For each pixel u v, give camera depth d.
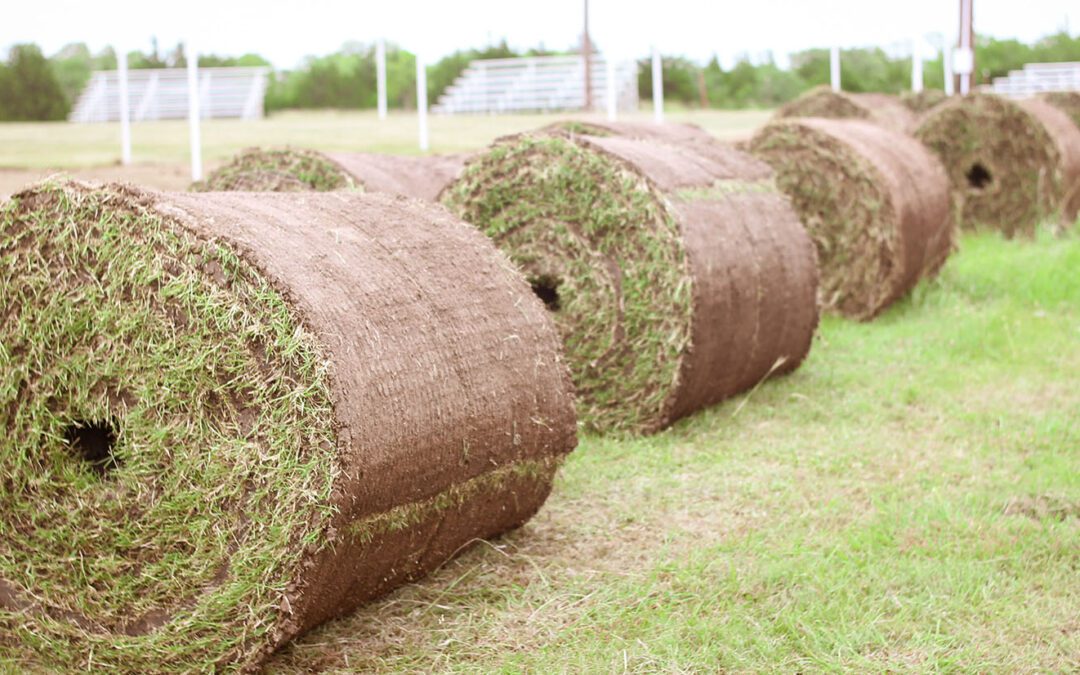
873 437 6.41
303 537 3.62
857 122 10.51
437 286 4.27
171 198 3.88
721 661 3.87
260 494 3.64
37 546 4.01
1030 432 6.42
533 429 4.52
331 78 39.31
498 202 6.79
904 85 42.28
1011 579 4.46
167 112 35.56
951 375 7.68
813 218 9.59
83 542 3.92
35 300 3.97
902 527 4.98
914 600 4.25
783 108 16.11
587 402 6.63
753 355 7.01
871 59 44.53
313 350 3.61
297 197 4.43
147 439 3.81
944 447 6.21
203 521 3.73
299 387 3.60
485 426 4.24
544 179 6.62
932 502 5.26
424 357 4.00
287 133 23.14
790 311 7.25
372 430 3.71
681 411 6.59
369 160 8.30
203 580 3.75
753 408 7.06
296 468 3.61
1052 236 12.42
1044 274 10.30
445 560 4.55
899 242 9.30
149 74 38.12
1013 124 13.02
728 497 5.45
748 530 5.00
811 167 9.53
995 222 13.30
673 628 4.05
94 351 3.89
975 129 13.23
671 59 41.84
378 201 4.64
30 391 4.01
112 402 3.88
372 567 4.02
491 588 4.41
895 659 3.86
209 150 19.02
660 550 4.77
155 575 3.81
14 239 3.99
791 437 6.45
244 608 3.69
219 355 3.69
